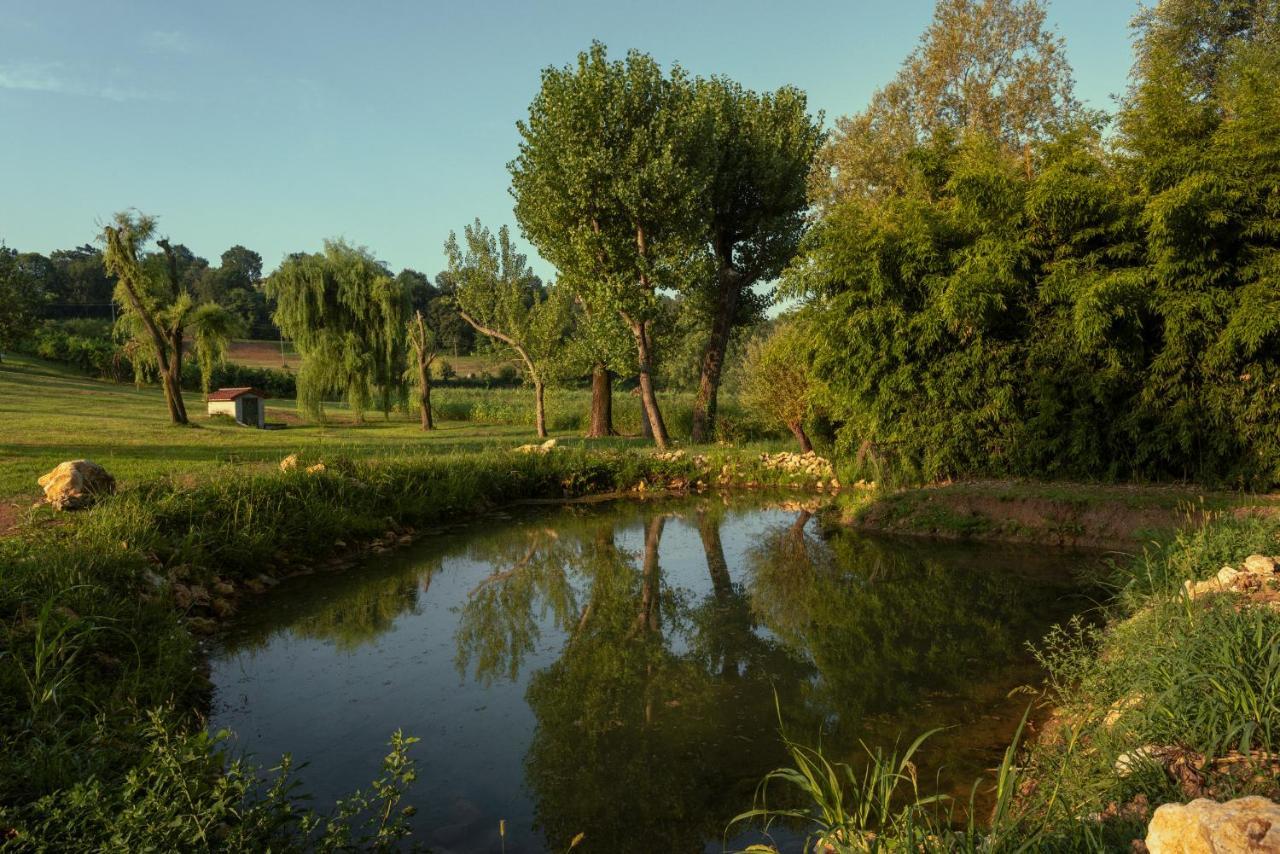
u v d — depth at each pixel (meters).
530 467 16.58
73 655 4.93
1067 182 11.02
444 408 41.72
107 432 21.58
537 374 28.44
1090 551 9.98
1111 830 2.77
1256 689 3.40
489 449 18.73
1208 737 3.25
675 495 16.83
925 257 12.30
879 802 3.43
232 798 3.51
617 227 22.03
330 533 10.80
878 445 14.10
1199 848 2.16
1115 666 4.53
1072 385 11.77
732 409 30.09
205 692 5.92
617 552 11.26
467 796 4.37
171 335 25.86
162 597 7.05
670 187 21.02
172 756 3.61
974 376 12.37
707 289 26.19
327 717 5.50
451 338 84.75
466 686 6.12
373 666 6.58
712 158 23.11
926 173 14.23
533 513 14.59
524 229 24.09
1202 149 10.85
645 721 5.41
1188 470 11.23
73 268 101.88
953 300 11.46
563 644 7.19
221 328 26.27
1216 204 10.23
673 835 3.96
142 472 12.66
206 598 7.93
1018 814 3.32
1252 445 10.59
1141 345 11.14
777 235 25.72
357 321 32.72
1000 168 12.27
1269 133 10.27
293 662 6.67
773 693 5.84
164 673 5.60
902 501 12.49
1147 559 7.12
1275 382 10.21
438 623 7.86
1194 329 10.47
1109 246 11.44
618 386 49.56
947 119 25.94
